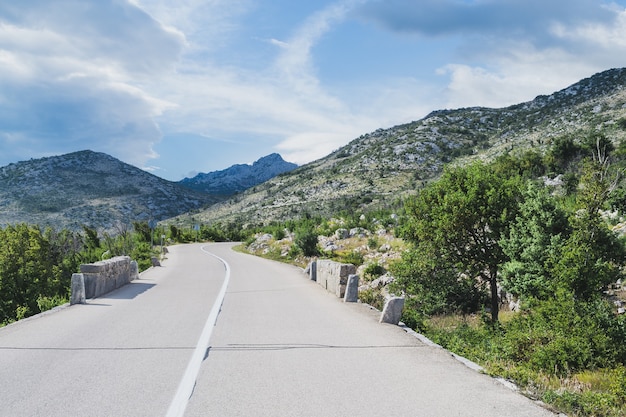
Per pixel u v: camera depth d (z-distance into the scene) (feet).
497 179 59.06
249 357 21.85
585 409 17.61
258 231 276.21
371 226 150.61
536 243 48.39
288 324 30.73
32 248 126.11
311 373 19.30
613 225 71.82
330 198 582.35
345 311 36.81
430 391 17.12
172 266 92.68
